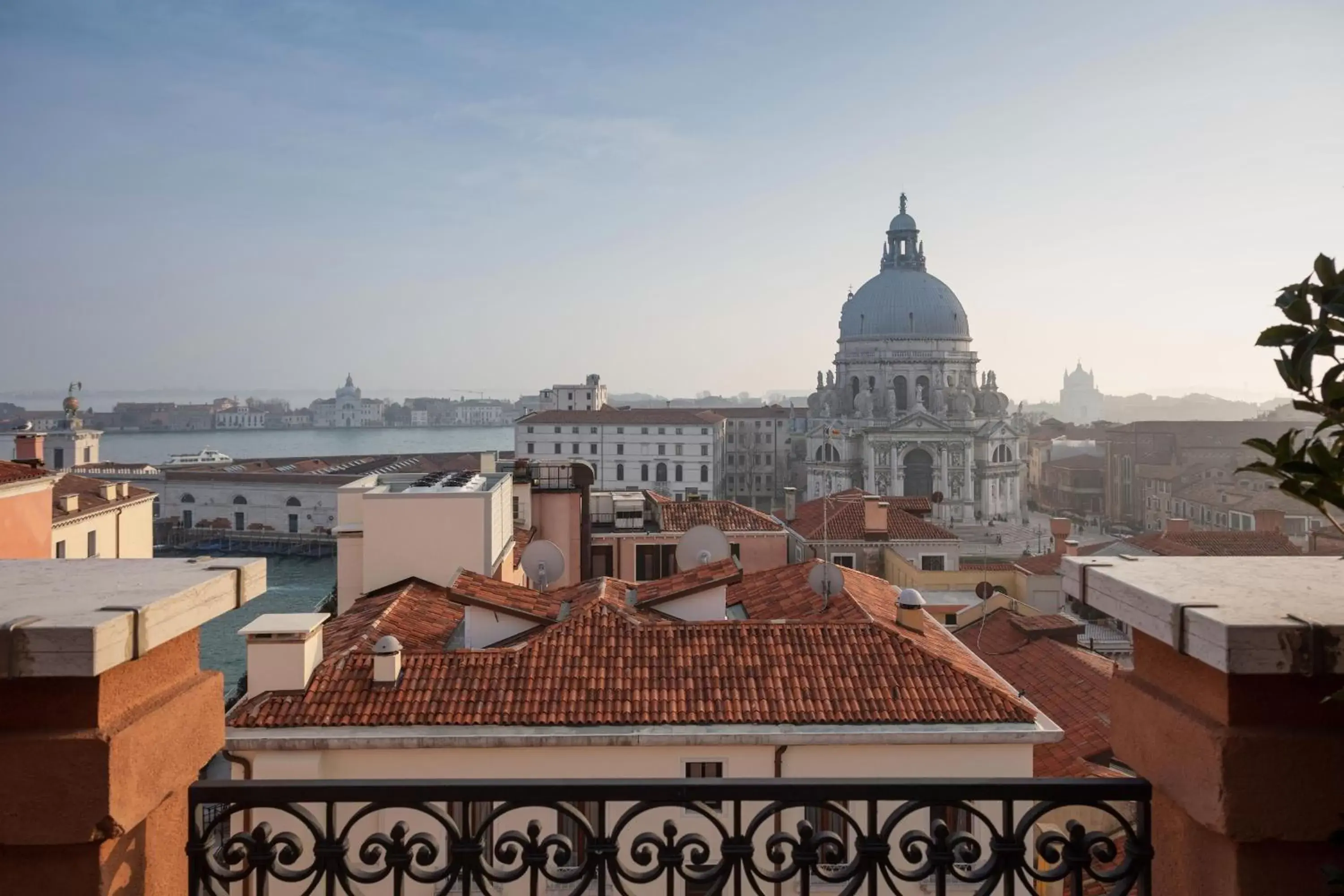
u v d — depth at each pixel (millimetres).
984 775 15375
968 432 140875
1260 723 4070
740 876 4566
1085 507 146375
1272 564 5043
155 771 4180
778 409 179250
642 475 156000
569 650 17266
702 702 16000
